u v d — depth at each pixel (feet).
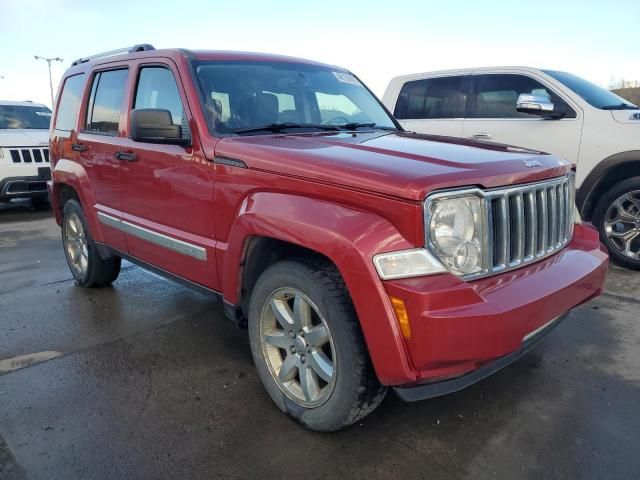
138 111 10.00
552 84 18.37
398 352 6.91
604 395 9.66
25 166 28.91
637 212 16.42
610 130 16.93
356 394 7.67
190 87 10.44
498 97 19.63
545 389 9.88
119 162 12.43
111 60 13.52
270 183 8.58
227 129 10.19
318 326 8.17
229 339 12.28
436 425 8.80
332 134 10.76
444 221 7.09
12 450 8.20
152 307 14.38
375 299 6.94
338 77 13.53
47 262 19.39
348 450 8.17
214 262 10.01
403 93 22.38
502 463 7.83
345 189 7.52
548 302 7.61
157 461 7.95
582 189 17.56
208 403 9.53
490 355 6.91
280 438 8.48
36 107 34.73
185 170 10.34
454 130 20.43
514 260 8.07
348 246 7.11
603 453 8.02
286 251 9.27
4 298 15.25
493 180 7.54
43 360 11.27
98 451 8.18
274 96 11.52
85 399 9.69
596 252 9.58
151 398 9.71
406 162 7.82
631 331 12.38
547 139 18.12
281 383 8.93
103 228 13.85
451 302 6.77
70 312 14.05
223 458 8.01
